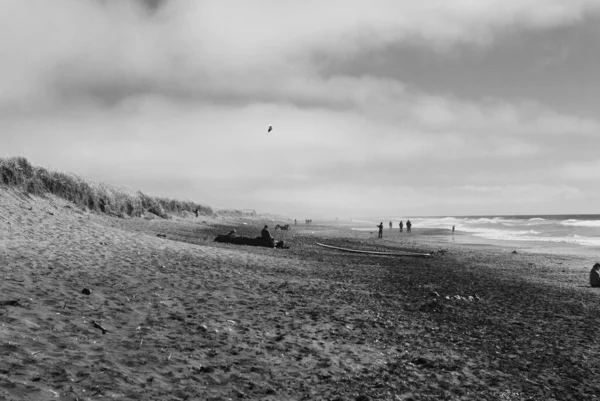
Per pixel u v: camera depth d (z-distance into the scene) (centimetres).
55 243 1719
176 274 1519
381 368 839
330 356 880
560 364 928
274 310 1204
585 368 907
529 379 834
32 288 1037
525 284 2120
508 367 897
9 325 774
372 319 1210
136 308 1034
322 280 1830
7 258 1321
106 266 1452
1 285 1013
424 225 13338
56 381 601
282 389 699
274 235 5600
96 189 4256
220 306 1173
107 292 1125
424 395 723
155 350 788
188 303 1156
